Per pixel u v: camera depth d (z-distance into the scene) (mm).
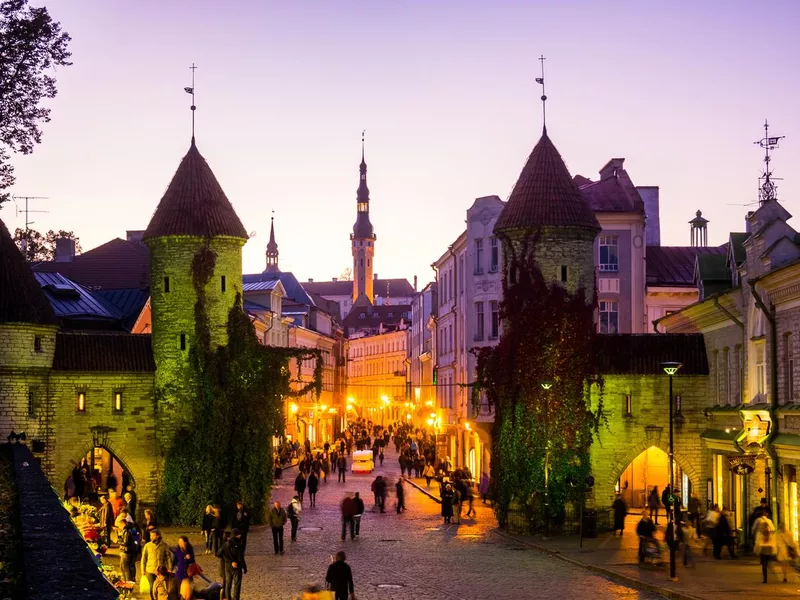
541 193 49875
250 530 46656
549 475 46062
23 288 47375
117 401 50125
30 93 43875
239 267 52594
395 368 160125
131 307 72625
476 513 53938
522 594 29234
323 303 143625
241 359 51250
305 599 20906
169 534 45969
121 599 11445
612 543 41594
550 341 47625
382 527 47406
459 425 74688
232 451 50188
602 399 47375
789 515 35125
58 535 14125
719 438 43219
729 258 44406
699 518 40938
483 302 69500
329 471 78688
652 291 64125
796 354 34688
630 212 64062
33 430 47469
